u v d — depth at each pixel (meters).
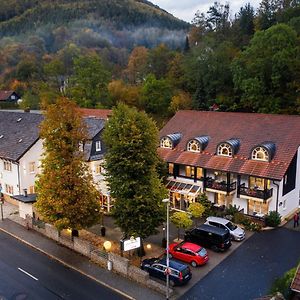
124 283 27.31
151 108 73.94
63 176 31.27
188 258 29.72
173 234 35.47
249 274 28.22
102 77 77.94
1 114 53.75
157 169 41.09
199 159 41.28
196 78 70.00
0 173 46.41
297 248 32.22
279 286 20.23
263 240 33.91
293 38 56.38
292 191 39.97
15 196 40.00
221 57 67.12
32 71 113.81
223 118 45.00
